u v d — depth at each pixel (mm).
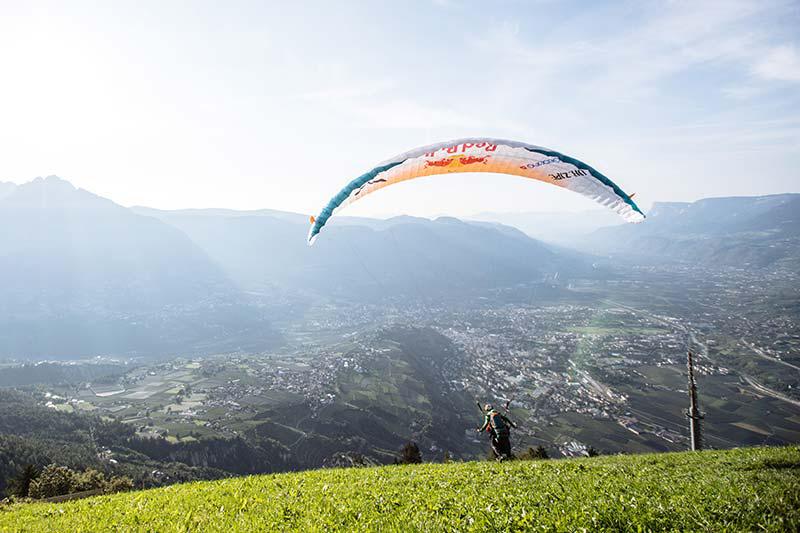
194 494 9992
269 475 12984
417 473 11523
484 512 6988
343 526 6844
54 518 9148
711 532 5477
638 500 6902
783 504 6086
